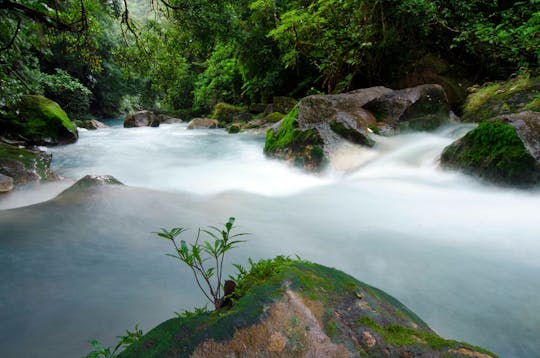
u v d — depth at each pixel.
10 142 8.57
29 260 2.53
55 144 10.03
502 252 2.87
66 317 1.92
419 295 2.26
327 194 4.89
